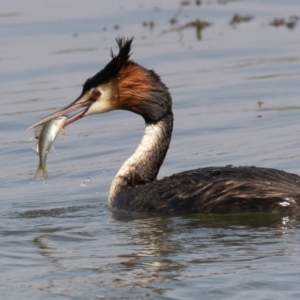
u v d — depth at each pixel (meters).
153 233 12.65
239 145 18.12
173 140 18.86
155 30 27.97
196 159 17.48
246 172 13.59
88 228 13.21
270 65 23.92
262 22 28.48
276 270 10.66
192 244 11.99
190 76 23.34
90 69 24.08
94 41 26.84
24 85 23.33
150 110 14.80
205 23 28.30
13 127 20.22
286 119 19.55
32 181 16.91
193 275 10.67
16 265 11.45
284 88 21.91
